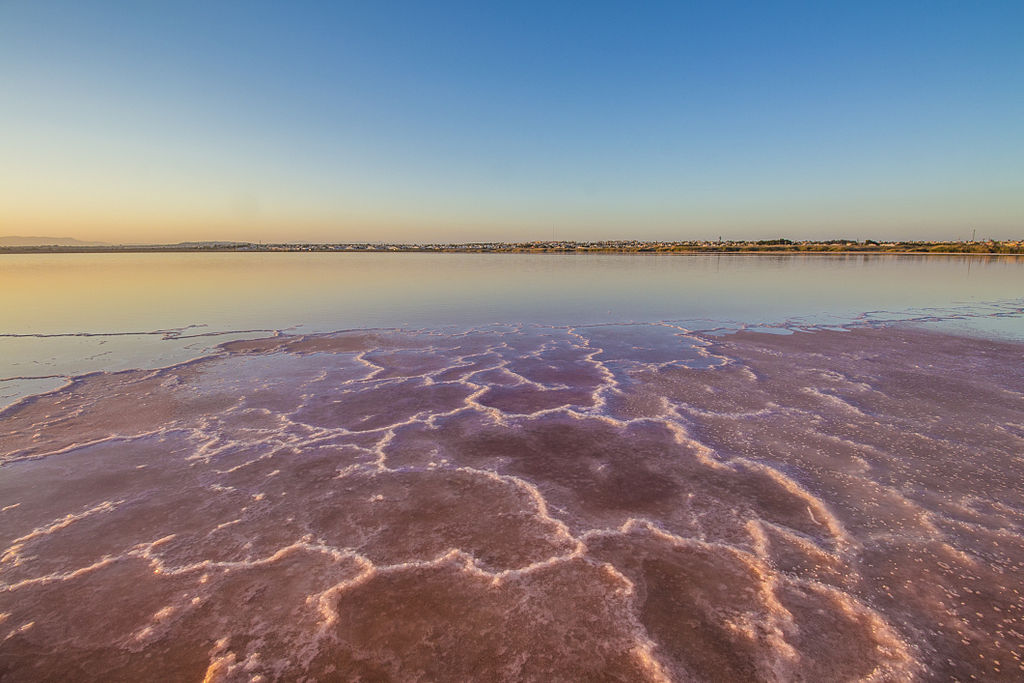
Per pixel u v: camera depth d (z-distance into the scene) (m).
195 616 3.00
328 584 3.25
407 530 3.82
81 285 23.81
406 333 11.53
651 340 10.77
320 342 10.54
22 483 4.54
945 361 8.73
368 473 4.73
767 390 7.16
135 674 2.62
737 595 3.13
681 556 3.50
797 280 25.41
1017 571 3.30
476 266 41.50
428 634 2.85
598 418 6.13
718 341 10.60
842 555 3.49
